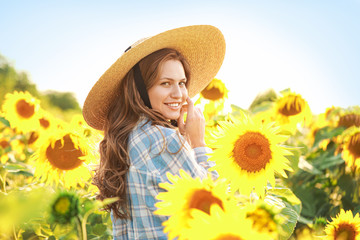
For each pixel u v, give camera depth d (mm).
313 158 3010
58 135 1956
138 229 1383
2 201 496
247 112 2924
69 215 687
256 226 692
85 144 1971
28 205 506
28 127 3457
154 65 1538
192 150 1518
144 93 1555
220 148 1332
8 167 2260
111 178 1480
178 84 1585
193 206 736
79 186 2277
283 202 1626
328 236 1458
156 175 1365
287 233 1465
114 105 1658
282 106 2918
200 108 1632
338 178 2654
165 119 1581
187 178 766
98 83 1576
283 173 1293
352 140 2461
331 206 2621
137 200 1388
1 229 493
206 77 2041
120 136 1511
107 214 2018
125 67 1537
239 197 1280
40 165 1950
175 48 1763
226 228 570
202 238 581
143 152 1420
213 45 1915
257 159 1302
